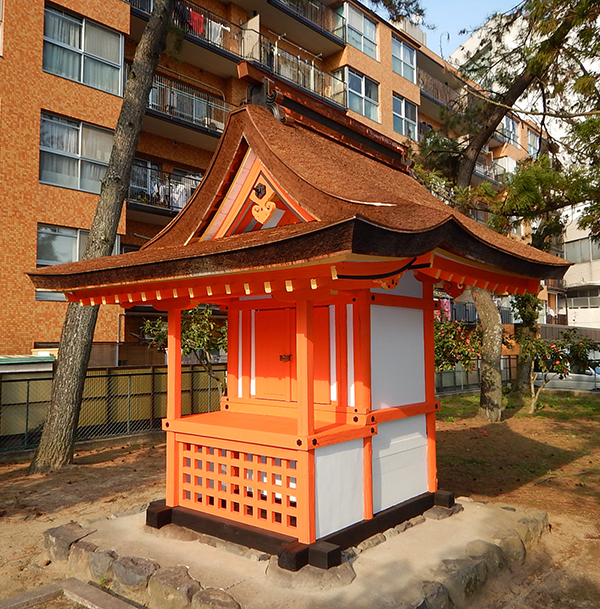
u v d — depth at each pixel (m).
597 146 11.45
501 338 15.23
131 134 9.72
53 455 9.09
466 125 16.12
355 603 3.68
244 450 4.75
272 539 4.41
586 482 8.35
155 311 16.31
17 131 12.71
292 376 5.46
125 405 11.96
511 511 5.84
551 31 10.92
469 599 4.15
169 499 5.33
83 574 4.64
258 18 19.70
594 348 16.02
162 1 9.88
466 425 14.05
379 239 3.16
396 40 26.31
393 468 5.32
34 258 12.86
